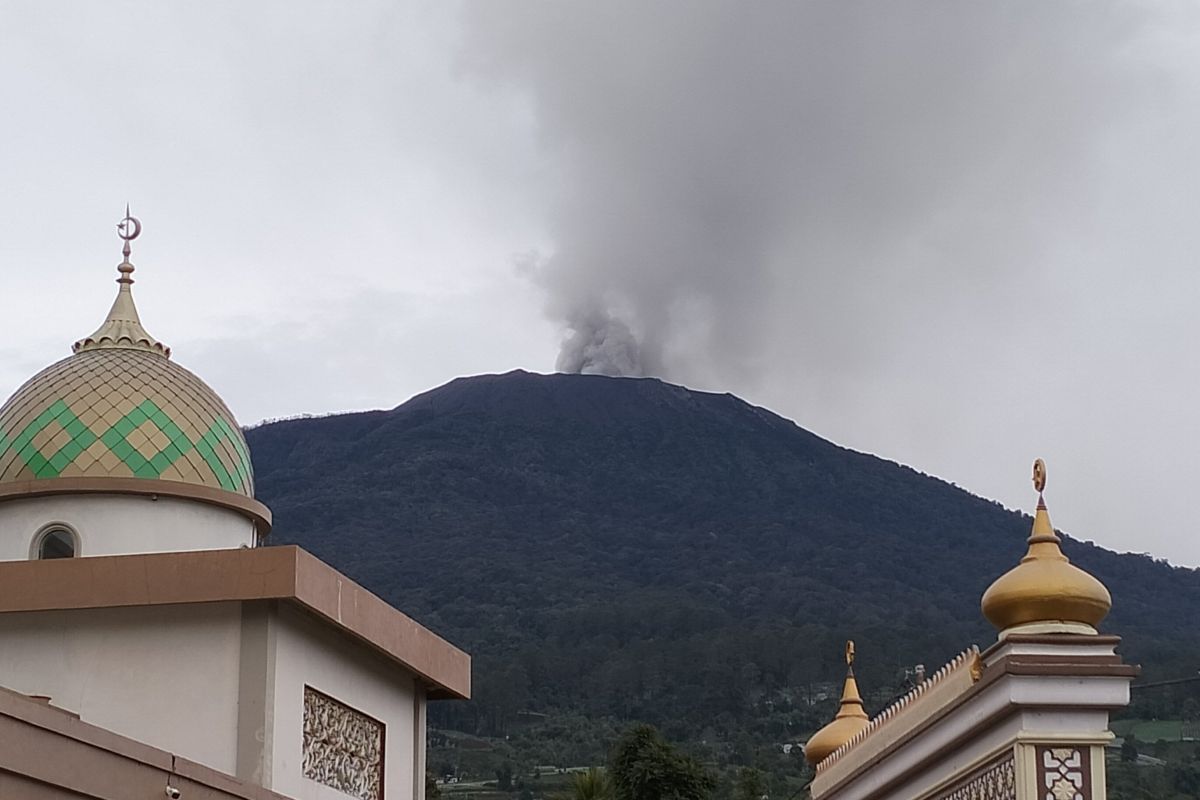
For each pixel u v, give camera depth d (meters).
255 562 21.86
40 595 21.81
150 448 24.98
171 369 26.28
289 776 22.09
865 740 19.27
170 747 21.52
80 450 24.78
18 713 15.15
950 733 15.84
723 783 70.31
